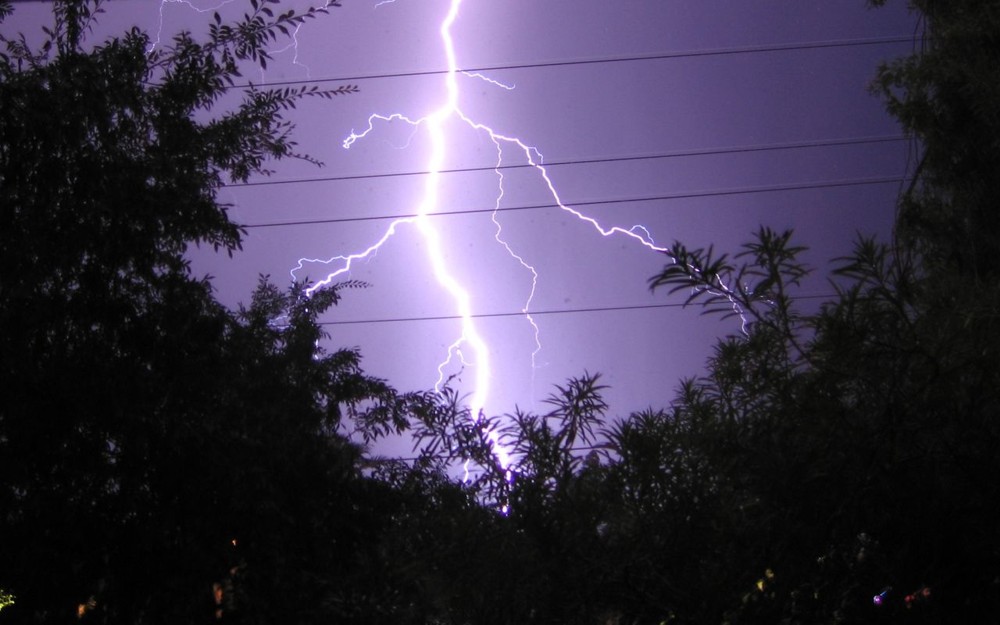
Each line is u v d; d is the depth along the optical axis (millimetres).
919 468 1643
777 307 1747
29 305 3633
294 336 5398
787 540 1655
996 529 1583
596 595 1682
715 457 1736
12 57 4121
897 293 1674
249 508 4055
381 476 4023
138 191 3928
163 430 3850
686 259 1737
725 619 1651
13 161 3703
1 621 3764
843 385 1719
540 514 1738
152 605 3918
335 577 2387
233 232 4383
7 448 3641
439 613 1889
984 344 1643
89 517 3773
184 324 4023
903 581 1626
